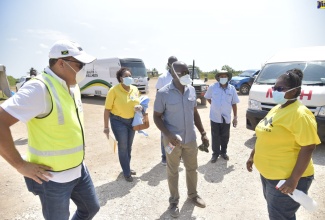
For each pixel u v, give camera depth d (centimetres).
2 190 389
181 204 339
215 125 477
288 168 201
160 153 552
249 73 1733
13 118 163
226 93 468
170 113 302
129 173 412
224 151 500
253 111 569
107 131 404
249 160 265
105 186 395
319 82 520
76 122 196
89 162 504
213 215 312
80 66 197
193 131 315
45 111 177
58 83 188
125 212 322
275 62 630
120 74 394
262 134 217
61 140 185
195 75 1302
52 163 184
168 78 463
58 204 194
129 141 420
